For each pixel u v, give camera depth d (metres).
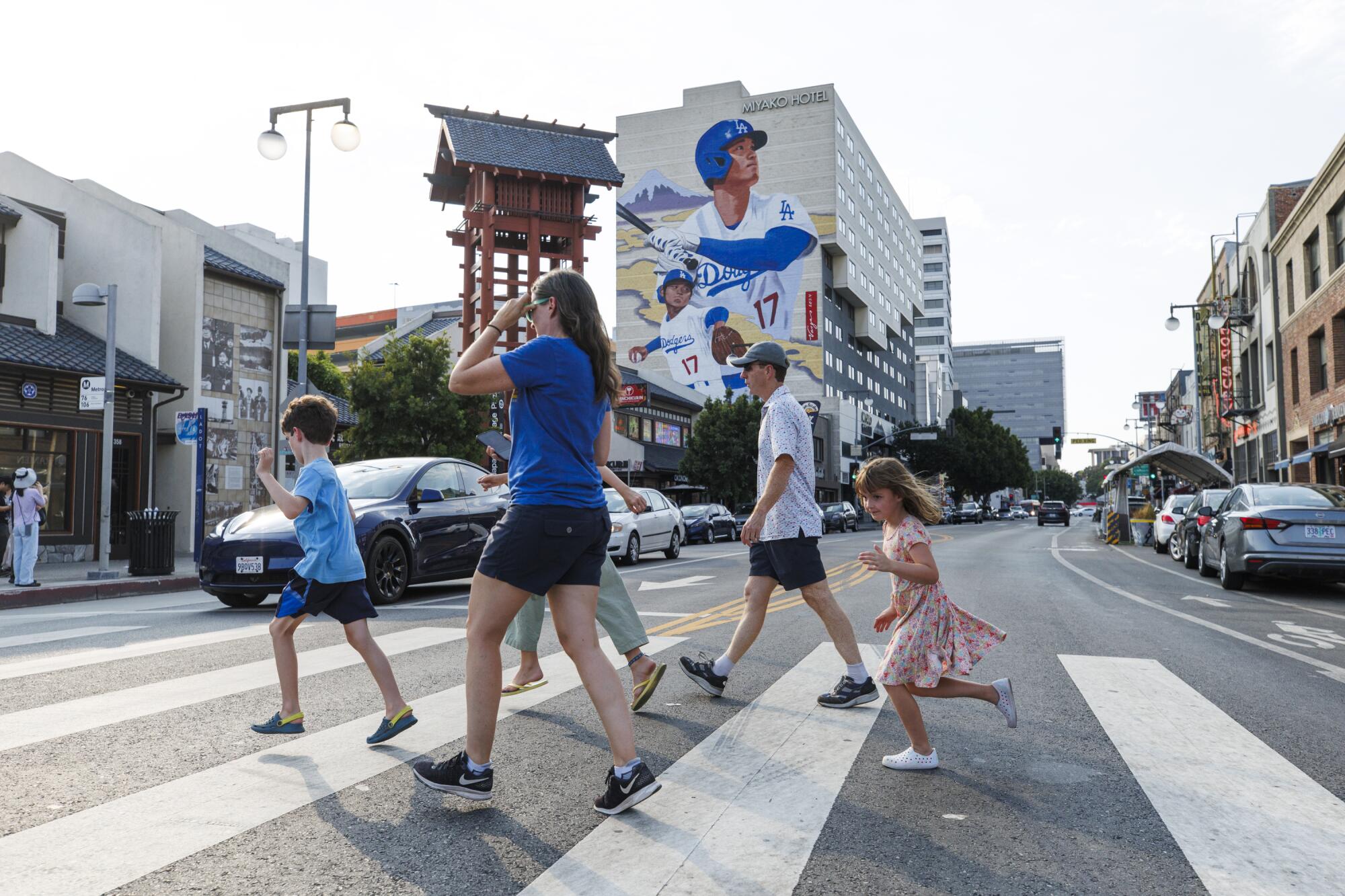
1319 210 25.42
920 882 2.43
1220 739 3.94
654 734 3.96
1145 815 2.98
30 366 17.45
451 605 9.09
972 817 2.94
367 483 10.22
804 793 3.16
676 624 7.61
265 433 24.06
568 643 2.96
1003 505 107.44
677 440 49.88
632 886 2.38
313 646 6.19
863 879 2.44
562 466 2.86
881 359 89.69
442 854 2.59
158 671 5.33
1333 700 4.82
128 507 19.81
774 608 8.84
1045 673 5.50
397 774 3.34
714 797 3.12
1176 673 5.56
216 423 22.38
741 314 71.19
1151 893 2.38
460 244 35.38
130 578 13.04
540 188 34.06
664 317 73.12
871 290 81.44
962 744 3.83
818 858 2.59
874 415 84.75
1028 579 13.03
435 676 5.13
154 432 20.38
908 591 3.46
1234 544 11.37
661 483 46.22
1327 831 2.83
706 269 72.44
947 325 135.25
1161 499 49.38
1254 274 34.28
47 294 19.17
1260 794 3.20
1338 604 9.97
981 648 3.52
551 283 3.02
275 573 8.91
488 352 3.00
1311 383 26.66
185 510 21.44
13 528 11.69
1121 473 30.02
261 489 23.80
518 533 2.82
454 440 25.81
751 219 71.75
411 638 6.58
